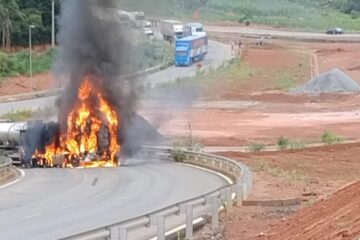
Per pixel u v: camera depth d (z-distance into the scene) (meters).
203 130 94.06
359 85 141.00
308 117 107.12
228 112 112.06
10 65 155.25
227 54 190.62
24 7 181.38
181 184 51.41
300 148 75.94
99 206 41.19
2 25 173.00
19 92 144.50
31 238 30.92
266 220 34.97
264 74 159.62
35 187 51.12
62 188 50.47
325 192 44.75
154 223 28.58
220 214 36.38
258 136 89.19
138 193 46.97
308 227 27.08
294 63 177.00
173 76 151.62
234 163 54.16
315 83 137.00
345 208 29.38
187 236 30.02
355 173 57.34
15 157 74.44
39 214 38.19
